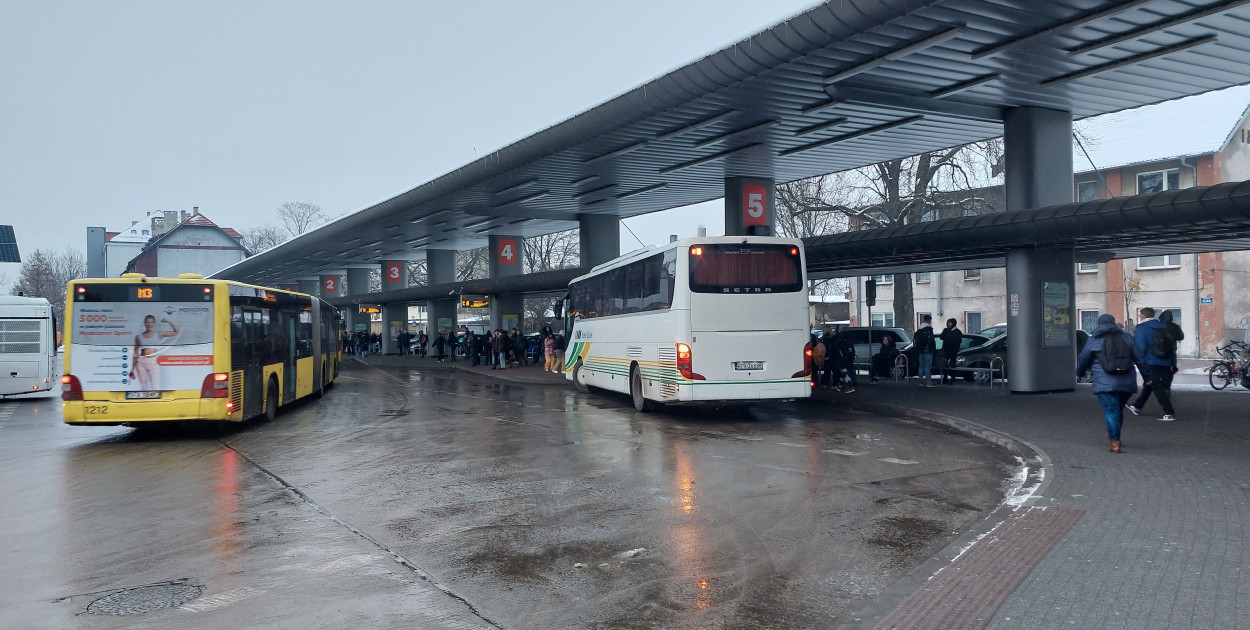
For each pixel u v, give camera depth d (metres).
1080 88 17.48
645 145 23.28
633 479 10.23
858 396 19.28
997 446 12.45
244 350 15.91
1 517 8.88
